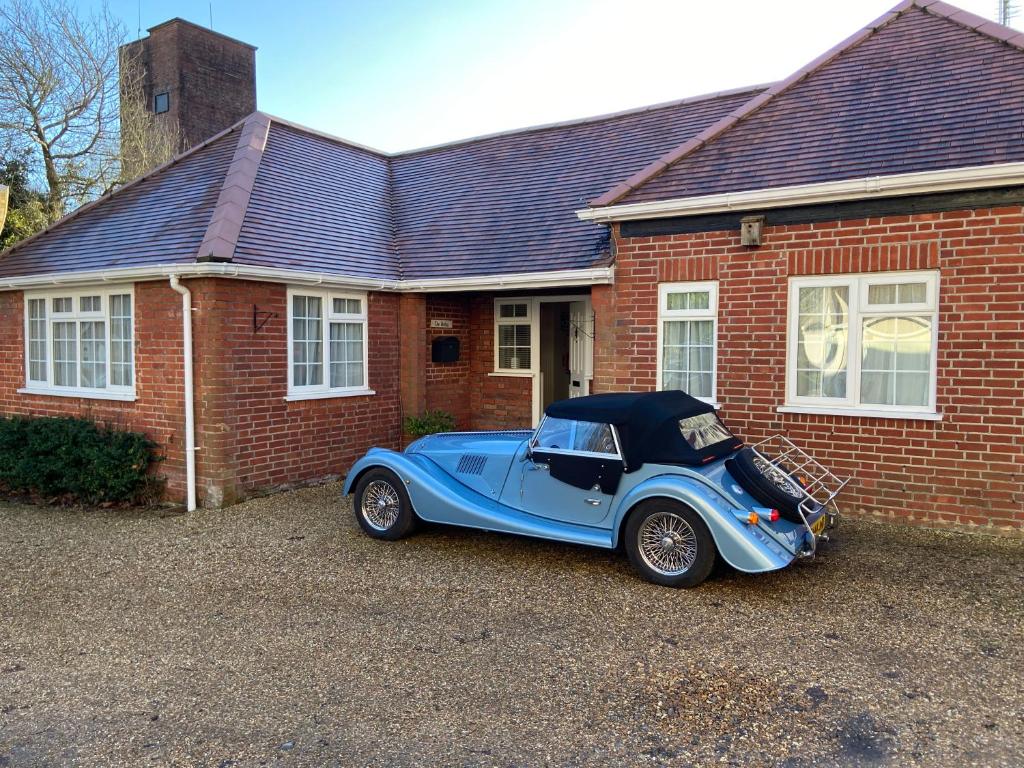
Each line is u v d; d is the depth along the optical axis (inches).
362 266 378.0
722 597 198.1
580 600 197.9
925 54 311.3
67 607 202.1
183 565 236.8
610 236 343.0
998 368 246.8
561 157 447.5
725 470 207.8
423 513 246.5
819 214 275.3
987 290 247.3
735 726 133.8
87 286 350.9
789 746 127.0
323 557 241.1
